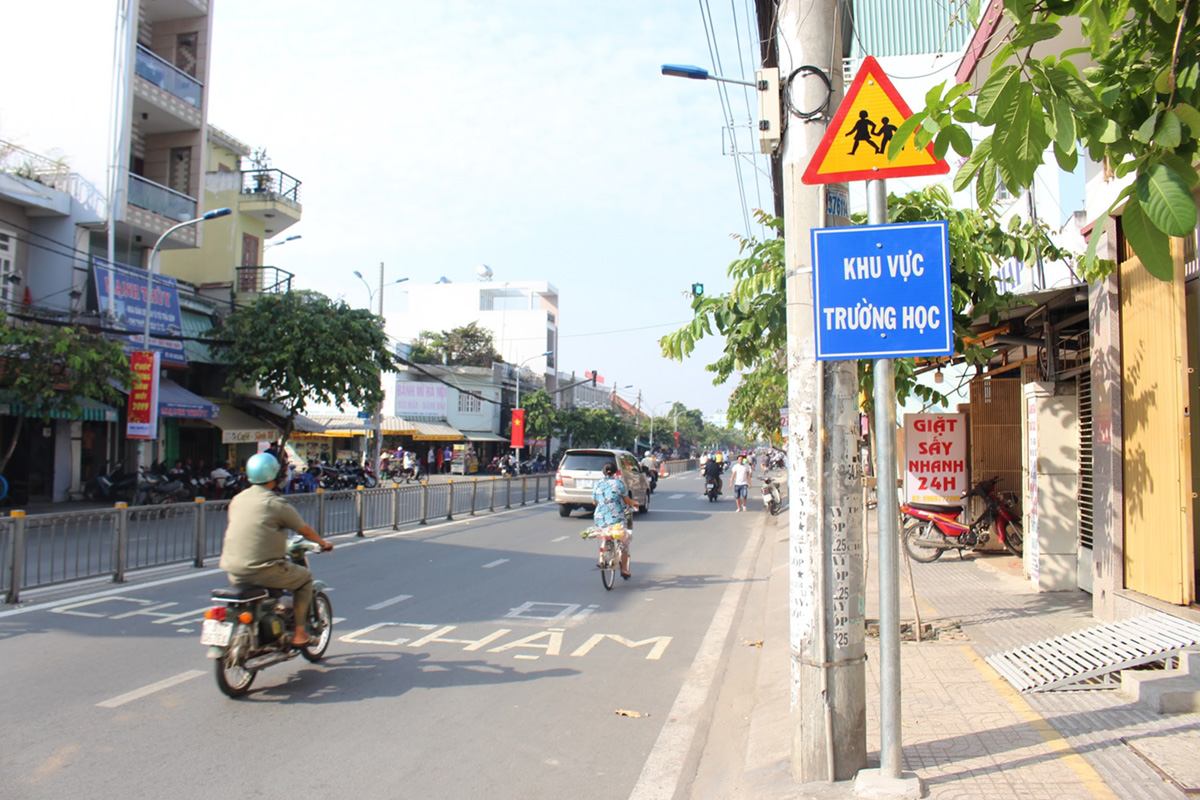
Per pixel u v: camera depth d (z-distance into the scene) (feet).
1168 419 18.97
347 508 49.49
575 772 14.79
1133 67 9.37
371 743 15.85
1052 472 28.53
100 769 14.30
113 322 67.15
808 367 12.92
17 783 13.64
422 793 13.67
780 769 13.69
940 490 29.04
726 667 22.30
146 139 80.59
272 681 19.76
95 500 68.69
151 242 76.69
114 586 31.14
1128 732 14.03
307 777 14.19
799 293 13.10
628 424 252.01
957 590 29.09
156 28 81.51
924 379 55.62
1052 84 7.99
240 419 85.51
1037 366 32.65
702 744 16.52
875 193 12.03
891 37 62.18
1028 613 24.54
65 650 22.02
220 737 15.96
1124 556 20.97
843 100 11.63
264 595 18.83
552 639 24.62
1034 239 21.81
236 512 18.97
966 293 21.54
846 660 12.65
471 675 20.66
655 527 60.18
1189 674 16.16
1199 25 8.71
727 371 24.17
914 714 15.70
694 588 34.24
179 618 25.99
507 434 183.32
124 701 17.93
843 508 12.72
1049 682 16.85
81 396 60.18
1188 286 20.03
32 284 67.92
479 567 38.45
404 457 133.59
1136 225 7.94
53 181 69.15
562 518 65.10
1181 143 8.32
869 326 11.76
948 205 21.90
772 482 69.26
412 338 230.68
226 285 89.71
